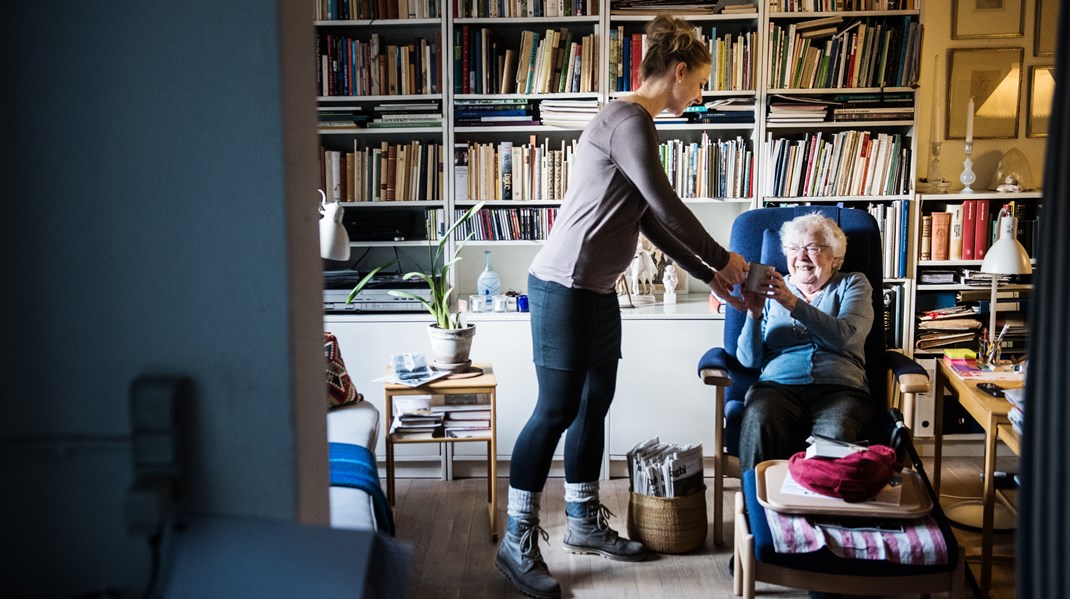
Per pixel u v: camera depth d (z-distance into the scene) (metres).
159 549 1.03
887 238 3.92
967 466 3.93
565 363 2.72
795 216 3.22
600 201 2.64
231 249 1.03
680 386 3.78
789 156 3.91
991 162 4.17
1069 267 1.15
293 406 1.06
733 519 3.37
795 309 2.92
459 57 3.84
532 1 3.82
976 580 2.78
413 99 3.96
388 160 3.92
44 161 1.01
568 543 3.09
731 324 3.23
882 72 3.86
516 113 3.87
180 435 1.04
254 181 1.02
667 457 3.04
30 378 1.04
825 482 2.30
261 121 1.01
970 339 3.95
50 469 1.04
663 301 4.12
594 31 3.98
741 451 2.89
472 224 3.93
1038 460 1.19
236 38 1.00
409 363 3.28
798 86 3.89
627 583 2.86
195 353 1.04
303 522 1.10
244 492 1.06
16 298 1.03
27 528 1.05
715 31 3.87
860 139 3.89
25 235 1.02
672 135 4.17
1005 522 3.25
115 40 1.00
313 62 1.17
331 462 2.55
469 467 3.87
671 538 3.04
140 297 1.04
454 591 2.81
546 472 2.83
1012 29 4.09
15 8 0.99
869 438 2.85
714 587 2.82
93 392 1.04
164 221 1.03
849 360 3.02
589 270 2.68
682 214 2.63
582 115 3.81
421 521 3.38
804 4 3.84
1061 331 1.16
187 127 1.01
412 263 4.21
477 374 3.28
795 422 2.92
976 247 3.95
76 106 1.01
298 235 1.09
